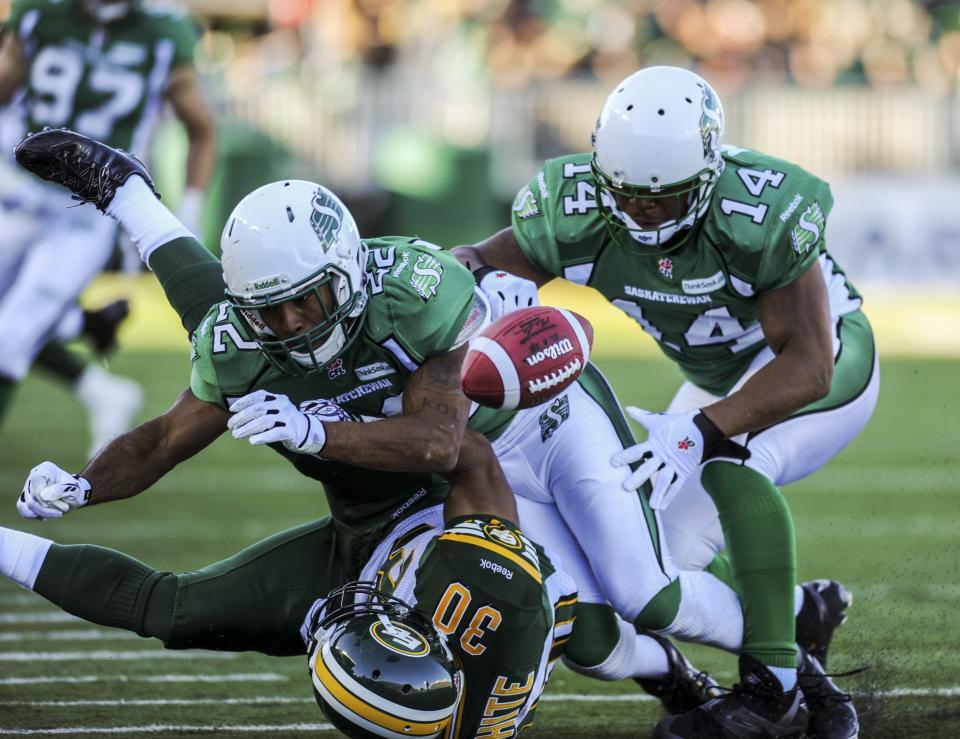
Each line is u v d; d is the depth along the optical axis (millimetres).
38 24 23016
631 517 11977
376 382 10992
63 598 11203
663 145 11641
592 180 12859
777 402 11867
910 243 47594
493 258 13227
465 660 10148
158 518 21500
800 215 12117
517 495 12484
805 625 13375
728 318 12805
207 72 49094
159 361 36188
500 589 10234
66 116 23125
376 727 9625
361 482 11344
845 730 12102
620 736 12234
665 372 34688
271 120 49625
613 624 12102
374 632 9805
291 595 11523
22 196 22172
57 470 10758
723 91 48250
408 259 11078
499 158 49875
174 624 11234
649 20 50969
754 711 11859
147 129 23766
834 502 22859
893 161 47875
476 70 51188
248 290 10281
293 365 10695
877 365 13852
